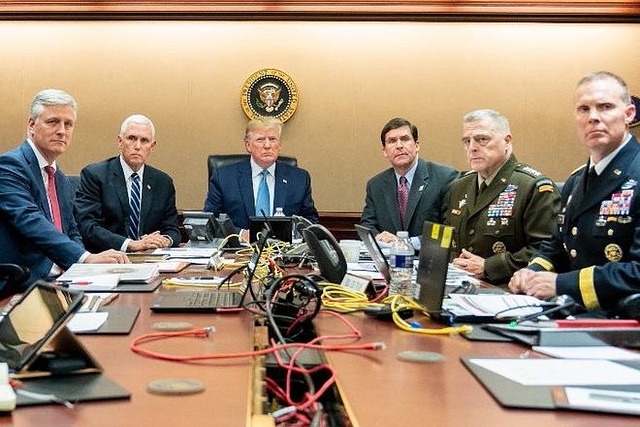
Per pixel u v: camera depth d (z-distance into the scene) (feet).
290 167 13.60
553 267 7.45
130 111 16.40
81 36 16.30
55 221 9.79
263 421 2.70
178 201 16.47
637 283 5.52
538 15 16.03
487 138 9.29
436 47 16.37
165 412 2.69
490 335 4.25
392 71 16.40
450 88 16.35
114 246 11.23
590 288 5.65
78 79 16.34
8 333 3.47
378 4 15.93
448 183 12.16
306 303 5.18
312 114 16.46
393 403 2.86
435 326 4.57
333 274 6.01
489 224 9.30
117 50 16.35
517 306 5.01
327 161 16.48
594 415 2.71
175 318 4.81
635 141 6.87
